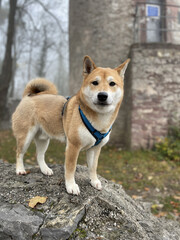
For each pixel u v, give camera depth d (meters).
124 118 2.69
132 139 2.37
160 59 2.36
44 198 0.74
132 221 0.70
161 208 1.28
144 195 1.43
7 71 4.00
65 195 0.76
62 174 0.94
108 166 1.92
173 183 1.62
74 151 0.74
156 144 2.28
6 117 3.93
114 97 0.71
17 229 0.63
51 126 0.85
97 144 0.78
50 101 0.87
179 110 2.38
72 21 3.06
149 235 0.70
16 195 0.78
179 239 0.78
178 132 2.29
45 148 0.98
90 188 0.83
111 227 0.67
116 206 0.73
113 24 2.73
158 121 2.37
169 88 2.38
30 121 0.88
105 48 2.75
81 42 2.90
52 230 0.62
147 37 2.79
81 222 0.67
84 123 0.71
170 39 2.76
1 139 2.85
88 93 0.69
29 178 0.90
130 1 2.72
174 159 2.07
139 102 2.37
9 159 2.00
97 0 2.77
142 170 1.83
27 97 0.93
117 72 0.76
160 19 2.79
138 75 2.36
